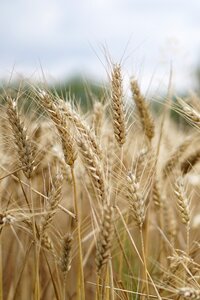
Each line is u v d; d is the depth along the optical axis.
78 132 0.86
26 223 0.90
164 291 0.94
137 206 0.87
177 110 0.96
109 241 0.81
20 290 1.10
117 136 0.91
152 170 1.01
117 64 0.91
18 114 0.87
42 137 0.98
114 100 0.90
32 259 1.09
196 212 1.17
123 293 0.93
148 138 1.04
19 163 0.89
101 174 0.85
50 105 0.85
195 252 0.98
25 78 0.90
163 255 1.08
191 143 1.10
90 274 1.15
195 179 1.06
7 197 1.01
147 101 1.04
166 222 1.08
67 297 1.10
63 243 0.88
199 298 0.79
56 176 0.88
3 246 1.13
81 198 1.07
